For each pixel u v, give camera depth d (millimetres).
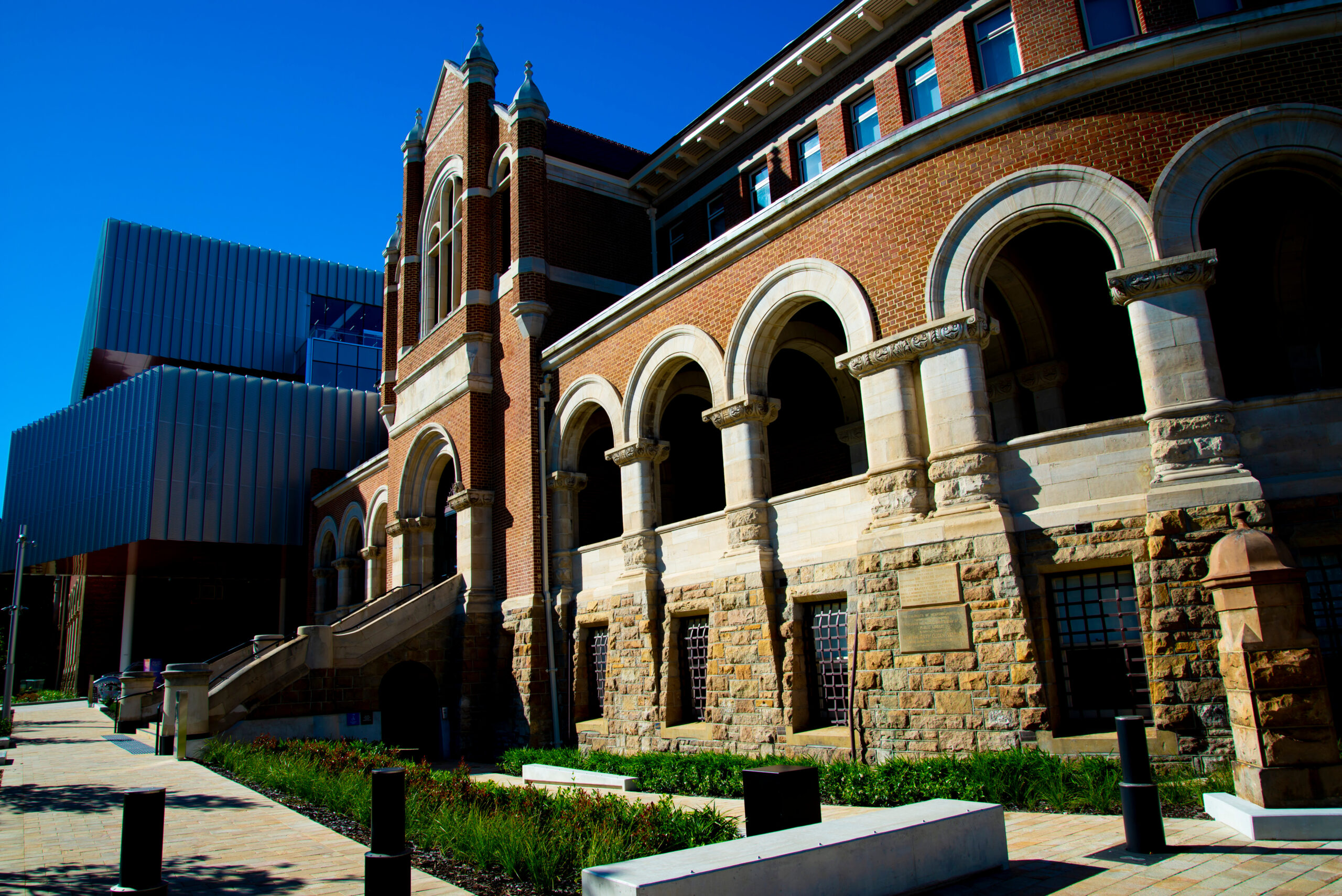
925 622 12633
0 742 19453
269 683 19688
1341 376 14406
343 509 38125
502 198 25609
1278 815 7547
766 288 16234
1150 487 11430
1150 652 10945
